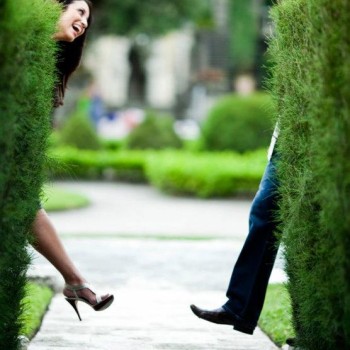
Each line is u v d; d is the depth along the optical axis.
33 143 7.32
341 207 6.00
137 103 77.31
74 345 9.16
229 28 69.94
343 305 6.30
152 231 22.16
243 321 8.43
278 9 7.89
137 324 10.51
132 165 39.97
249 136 38.41
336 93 6.08
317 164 6.46
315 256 6.95
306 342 7.50
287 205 7.62
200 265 16.14
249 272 8.40
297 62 7.24
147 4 44.38
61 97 9.66
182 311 11.54
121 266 15.91
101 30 45.03
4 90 6.11
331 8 6.25
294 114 7.35
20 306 7.79
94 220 24.50
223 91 71.38
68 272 9.03
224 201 31.55
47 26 7.48
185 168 32.91
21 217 7.09
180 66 81.50
